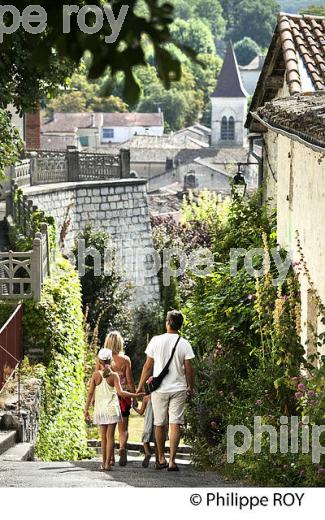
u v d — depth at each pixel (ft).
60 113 556.92
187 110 611.47
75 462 62.23
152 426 60.44
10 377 69.62
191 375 56.49
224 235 91.66
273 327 61.11
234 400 60.80
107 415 57.06
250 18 611.47
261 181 101.60
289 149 71.15
